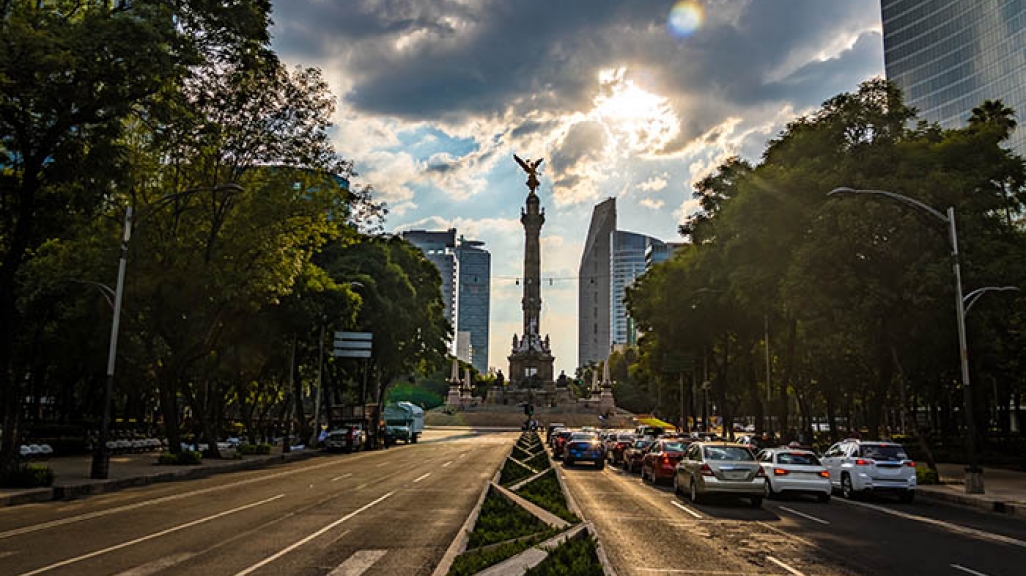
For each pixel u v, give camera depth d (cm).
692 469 2250
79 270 3209
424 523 1600
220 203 3544
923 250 3020
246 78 3288
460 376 16488
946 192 3009
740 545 1429
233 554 1209
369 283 5866
